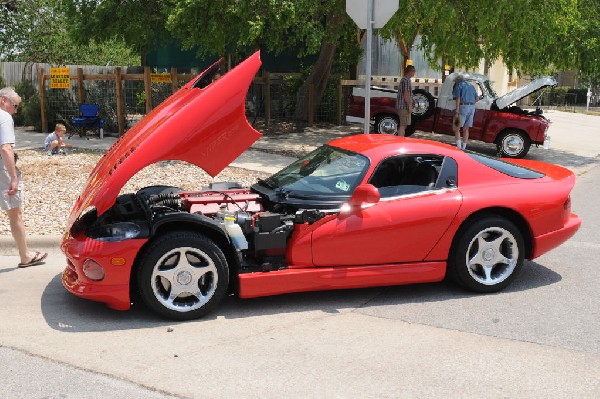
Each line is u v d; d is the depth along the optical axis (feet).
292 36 49.26
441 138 55.01
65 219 25.11
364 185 16.47
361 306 17.31
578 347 14.61
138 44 52.19
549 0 42.68
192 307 15.96
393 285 18.28
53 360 13.61
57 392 12.19
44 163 36.76
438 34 43.93
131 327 15.56
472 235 17.85
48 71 63.46
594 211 29.86
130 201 17.79
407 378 12.91
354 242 16.99
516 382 12.80
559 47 48.11
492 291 18.42
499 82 99.35
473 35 43.50
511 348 14.49
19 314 16.33
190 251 15.79
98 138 49.01
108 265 15.30
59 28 85.76
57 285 18.67
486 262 18.29
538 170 20.20
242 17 41.32
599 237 25.12
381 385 12.59
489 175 18.70
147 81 48.19
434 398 12.09
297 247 16.66
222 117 16.08
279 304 17.40
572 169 42.37
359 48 60.85
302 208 17.20
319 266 16.96
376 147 18.37
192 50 61.11
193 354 13.99
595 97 124.26
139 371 13.11
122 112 50.03
